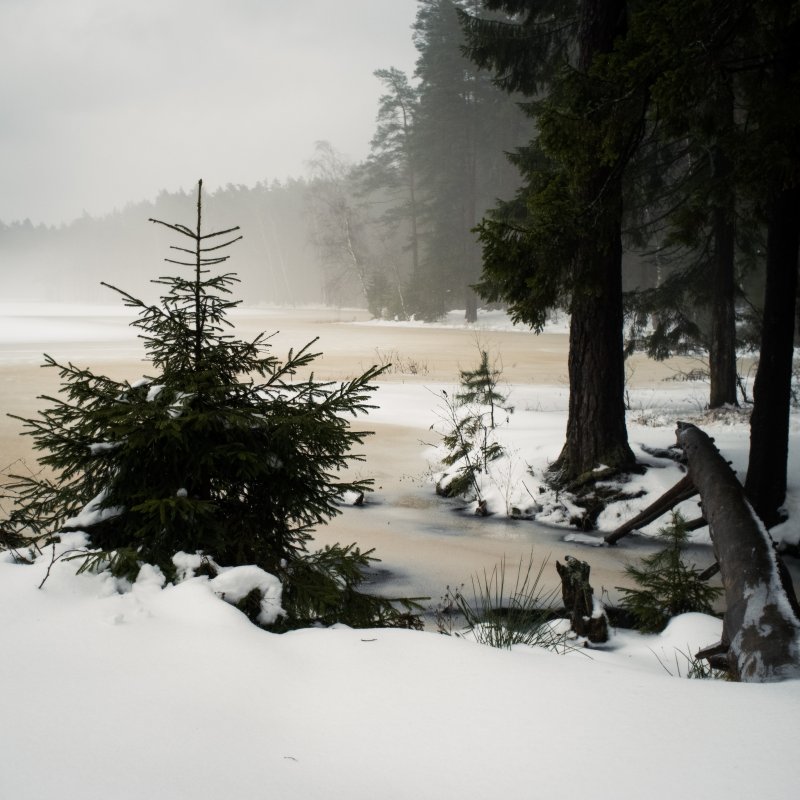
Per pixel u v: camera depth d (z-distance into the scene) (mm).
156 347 3375
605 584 5934
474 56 11602
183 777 1498
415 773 1540
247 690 1909
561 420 11742
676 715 1786
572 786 1483
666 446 9469
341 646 2221
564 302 8359
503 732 1706
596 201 6426
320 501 3428
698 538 7340
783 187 5773
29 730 1651
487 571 6164
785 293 6879
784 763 1552
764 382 7078
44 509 3211
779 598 2994
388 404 15258
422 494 9125
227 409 3203
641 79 5512
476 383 10562
